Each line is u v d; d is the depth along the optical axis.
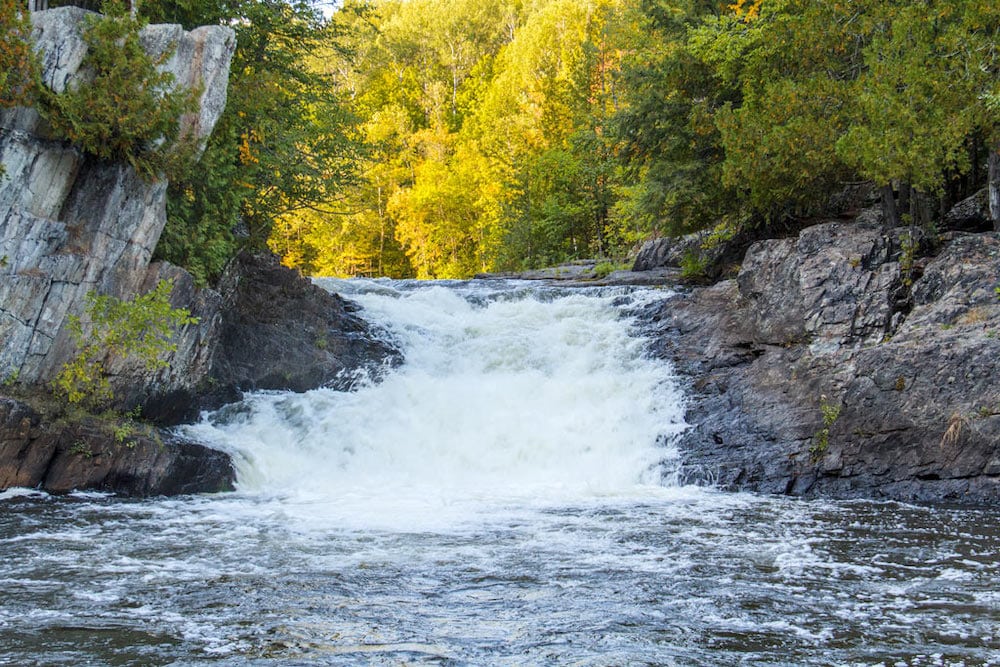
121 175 16.09
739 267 26.88
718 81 26.77
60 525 12.45
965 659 7.23
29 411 14.66
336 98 25.80
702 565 10.40
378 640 7.62
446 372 22.19
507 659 7.19
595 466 17.86
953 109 18.84
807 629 8.00
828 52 22.88
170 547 11.14
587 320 24.08
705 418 18.77
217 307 18.28
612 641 7.65
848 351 18.11
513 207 61.88
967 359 16.41
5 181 14.59
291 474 17.28
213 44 17.05
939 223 21.55
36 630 7.77
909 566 10.43
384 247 79.44
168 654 7.19
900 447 16.56
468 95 91.69
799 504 15.12
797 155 21.80
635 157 29.83
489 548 11.21
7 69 14.41
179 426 17.48
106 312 15.81
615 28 53.00
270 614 8.34
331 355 21.58
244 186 19.52
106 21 15.33
